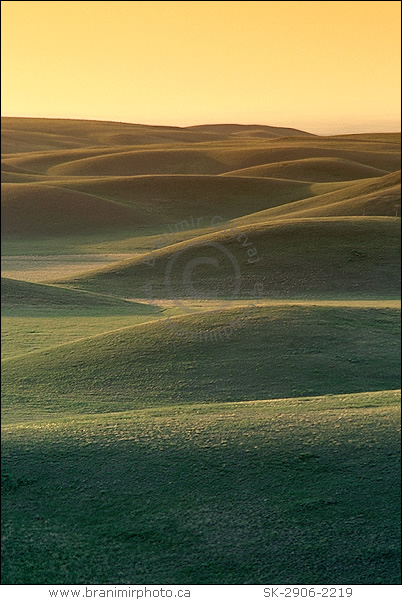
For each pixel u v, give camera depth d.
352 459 20.64
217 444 21.58
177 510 18.09
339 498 18.70
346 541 17.14
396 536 17.31
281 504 18.45
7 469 19.64
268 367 36.91
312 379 35.41
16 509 17.89
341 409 26.23
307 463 20.36
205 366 37.19
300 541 17.11
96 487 18.94
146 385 34.94
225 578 15.84
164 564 16.25
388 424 23.47
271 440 21.95
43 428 23.53
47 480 19.16
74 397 33.25
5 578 15.55
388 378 36.12
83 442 21.64
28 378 36.47
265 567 16.27
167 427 23.36
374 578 16.00
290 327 43.16
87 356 39.53
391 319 47.94
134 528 17.36
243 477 19.59
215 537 17.14
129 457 20.55
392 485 19.23
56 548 16.55
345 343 41.16
